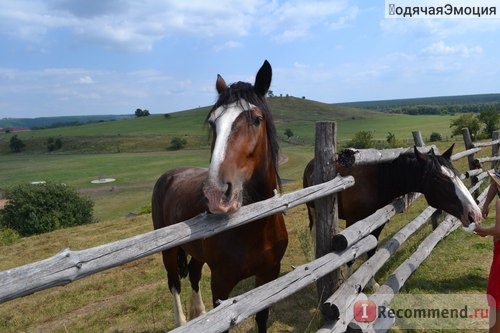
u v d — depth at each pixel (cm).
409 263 423
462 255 519
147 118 12069
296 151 6141
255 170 266
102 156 7456
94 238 1259
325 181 328
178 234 190
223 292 292
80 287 688
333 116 11519
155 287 637
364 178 450
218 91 286
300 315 415
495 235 284
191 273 404
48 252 1141
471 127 4397
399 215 794
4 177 5966
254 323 407
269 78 269
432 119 10081
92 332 480
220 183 213
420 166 410
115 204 3819
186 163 6138
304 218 1009
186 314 455
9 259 1104
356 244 344
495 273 286
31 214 2489
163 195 417
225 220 219
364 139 5088
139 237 173
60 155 8131
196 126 9881
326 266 293
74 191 2764
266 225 280
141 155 7231
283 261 618
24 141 9631
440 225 568
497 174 292
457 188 386
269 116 272
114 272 755
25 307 633
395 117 11256
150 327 453
